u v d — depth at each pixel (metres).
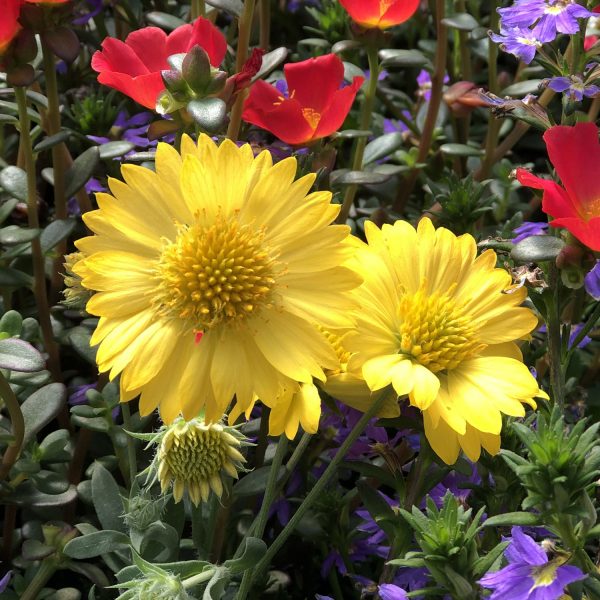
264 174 0.35
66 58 0.41
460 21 0.56
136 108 0.60
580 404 0.48
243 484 0.41
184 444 0.36
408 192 0.60
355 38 0.49
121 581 0.38
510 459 0.33
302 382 0.35
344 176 0.49
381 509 0.39
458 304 0.37
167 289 0.34
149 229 0.35
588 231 0.34
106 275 0.34
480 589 0.34
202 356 0.34
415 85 0.72
